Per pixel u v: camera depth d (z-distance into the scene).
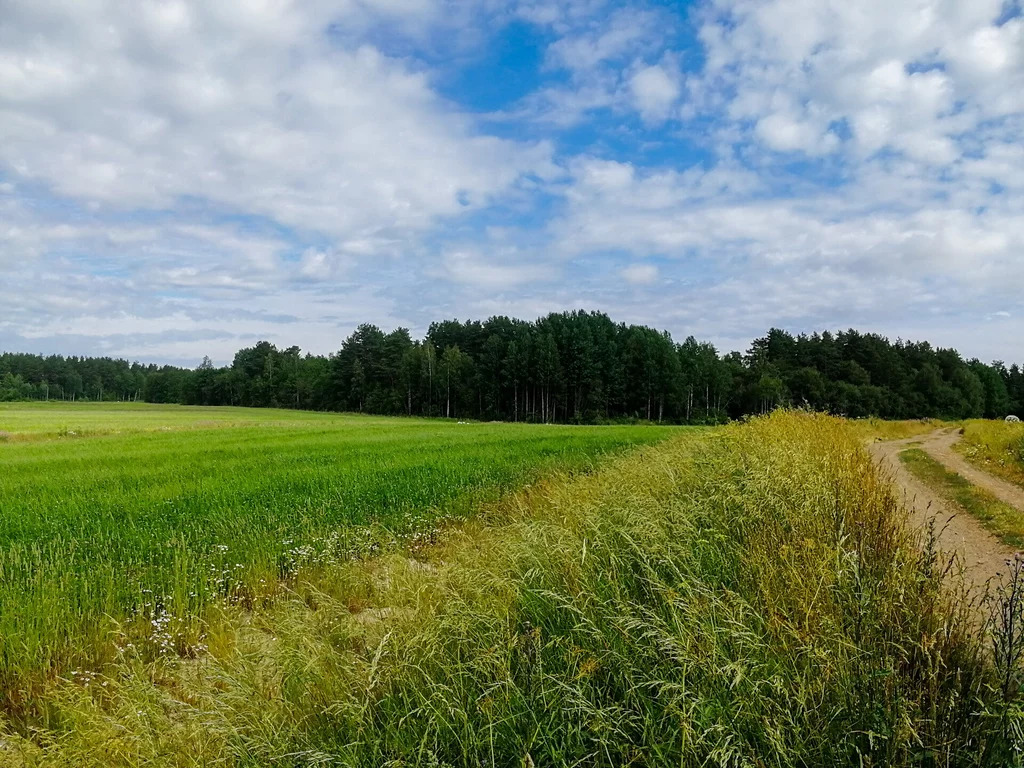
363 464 18.86
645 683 3.45
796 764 3.12
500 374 96.81
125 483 16.22
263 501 12.74
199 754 3.78
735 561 5.40
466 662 4.04
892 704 3.16
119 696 4.55
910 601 4.00
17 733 4.42
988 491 14.38
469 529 10.05
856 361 102.50
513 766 3.42
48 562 7.93
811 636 3.71
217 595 7.38
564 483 11.51
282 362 145.00
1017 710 2.82
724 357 113.31
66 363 191.50
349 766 3.33
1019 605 3.24
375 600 6.93
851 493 7.09
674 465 10.59
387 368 115.50
